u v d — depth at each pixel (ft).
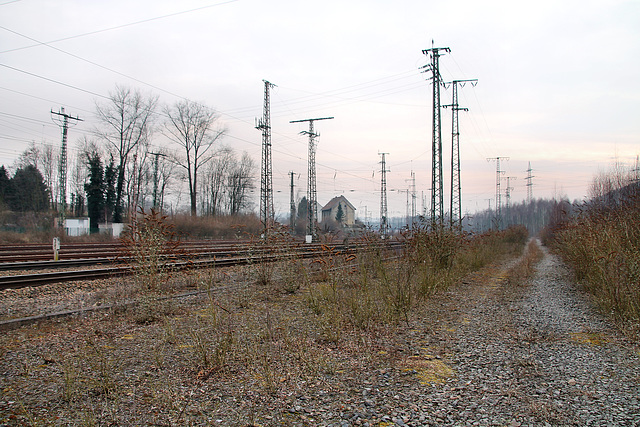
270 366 18.21
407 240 46.32
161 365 17.98
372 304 28.99
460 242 61.05
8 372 16.88
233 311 29.25
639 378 17.71
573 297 39.58
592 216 49.90
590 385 16.90
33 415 13.10
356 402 14.90
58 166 240.12
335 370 18.26
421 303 34.27
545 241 179.22
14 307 29.32
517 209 402.52
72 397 14.56
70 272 40.96
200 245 90.63
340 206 336.70
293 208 195.83
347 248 42.55
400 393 15.83
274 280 41.68
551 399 15.39
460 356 20.70
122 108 160.04
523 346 22.70
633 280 30.35
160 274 32.37
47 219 164.35
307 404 14.64
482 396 15.65
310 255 52.90
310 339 22.81
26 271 45.65
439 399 15.31
